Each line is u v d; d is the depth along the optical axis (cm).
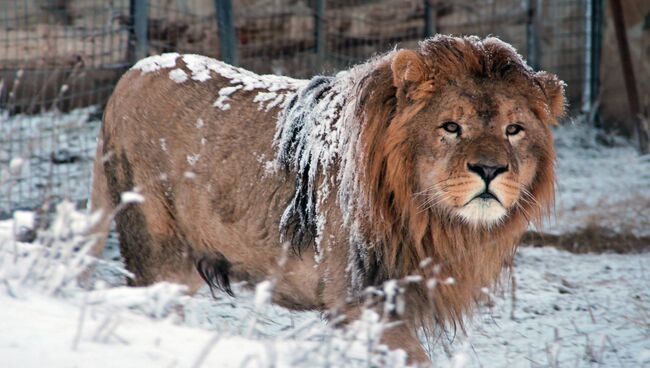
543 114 930
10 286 748
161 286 763
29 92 2017
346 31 2388
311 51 2283
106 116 1162
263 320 1062
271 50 2258
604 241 1652
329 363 694
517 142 908
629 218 1733
